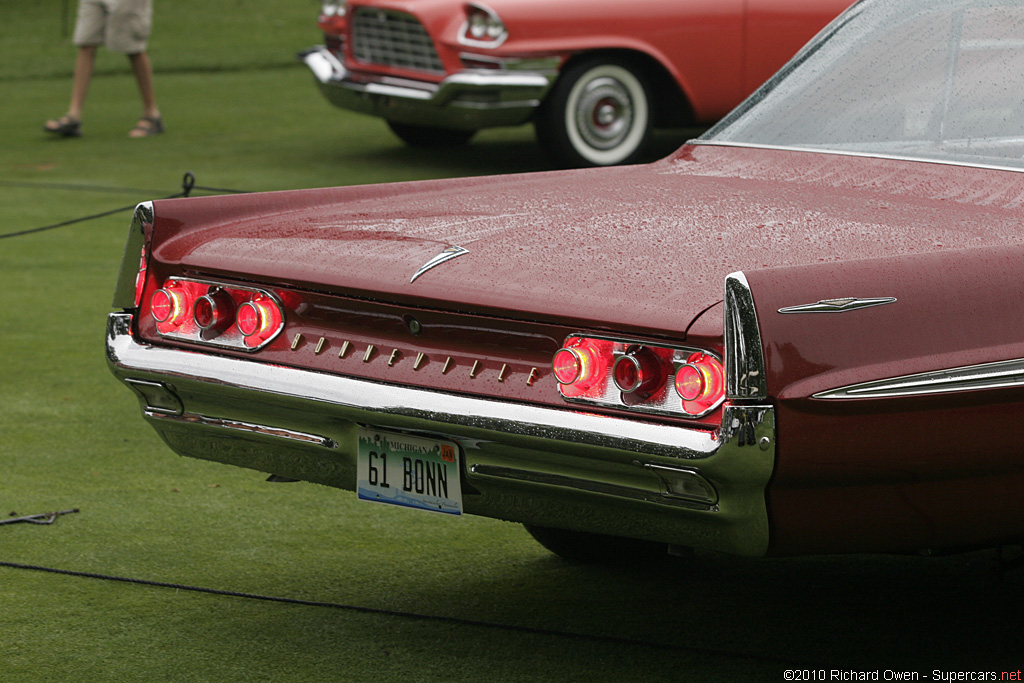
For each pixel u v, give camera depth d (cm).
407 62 3691
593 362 912
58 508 1489
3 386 1945
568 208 1140
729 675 1088
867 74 1320
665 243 1016
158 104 5034
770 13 3634
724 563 1346
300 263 1058
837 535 912
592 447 900
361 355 1020
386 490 1024
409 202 1206
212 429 1109
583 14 3525
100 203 3291
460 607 1234
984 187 1145
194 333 1112
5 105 5000
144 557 1352
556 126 3578
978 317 912
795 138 1305
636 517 924
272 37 6700
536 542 1410
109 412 1845
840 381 860
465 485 990
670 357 891
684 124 3716
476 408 948
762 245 1004
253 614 1216
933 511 930
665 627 1188
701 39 3606
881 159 1229
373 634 1173
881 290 890
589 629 1184
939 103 1251
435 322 986
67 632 1174
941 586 1281
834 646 1145
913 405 885
